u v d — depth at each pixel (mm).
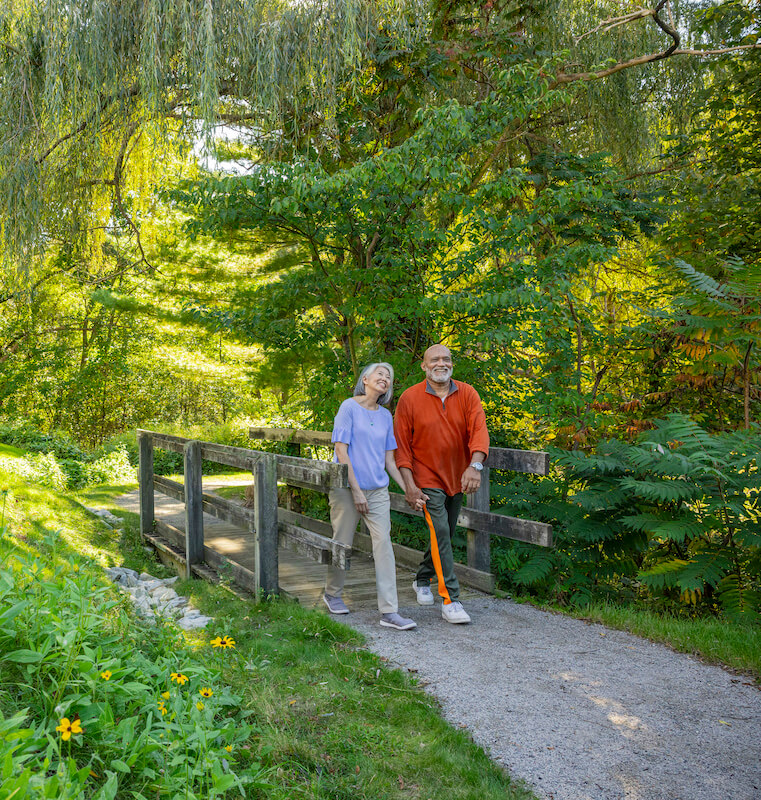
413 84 8305
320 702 3275
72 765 1994
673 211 8844
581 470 5648
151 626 3949
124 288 15633
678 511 5465
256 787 2424
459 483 4820
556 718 3230
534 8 8773
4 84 8867
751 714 3289
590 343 8211
